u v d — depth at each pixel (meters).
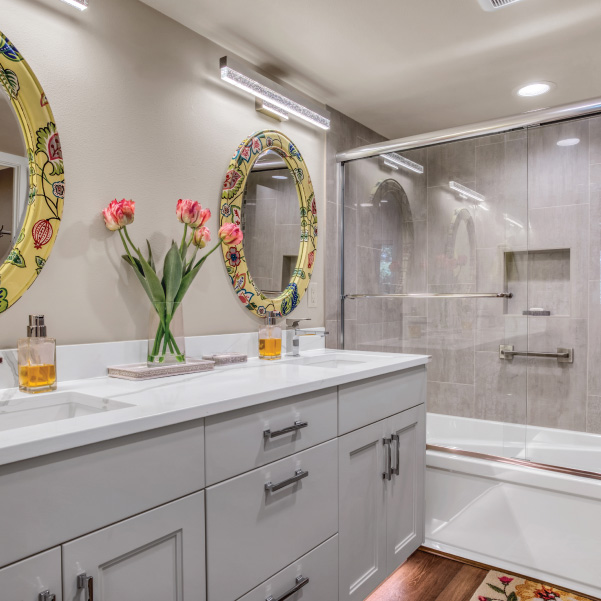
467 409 2.61
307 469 1.45
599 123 2.24
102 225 1.59
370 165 2.71
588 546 1.97
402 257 2.70
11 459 0.80
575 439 2.37
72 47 1.51
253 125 2.16
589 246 2.32
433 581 2.02
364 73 2.28
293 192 2.38
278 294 2.28
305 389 1.42
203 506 1.14
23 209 1.39
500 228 2.50
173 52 1.82
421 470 2.11
